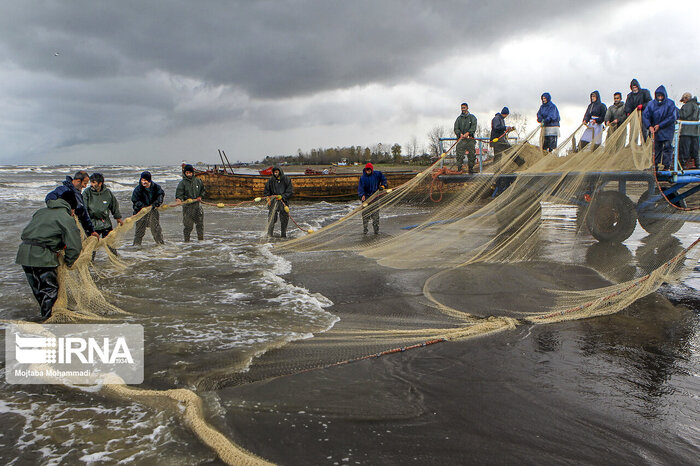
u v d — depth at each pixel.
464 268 7.60
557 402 3.36
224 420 3.14
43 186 30.73
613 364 4.00
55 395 3.49
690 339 4.55
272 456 2.75
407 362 4.07
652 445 2.84
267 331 4.84
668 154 8.53
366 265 8.06
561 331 4.80
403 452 2.79
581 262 7.77
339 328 4.96
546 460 2.71
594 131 10.27
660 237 8.54
